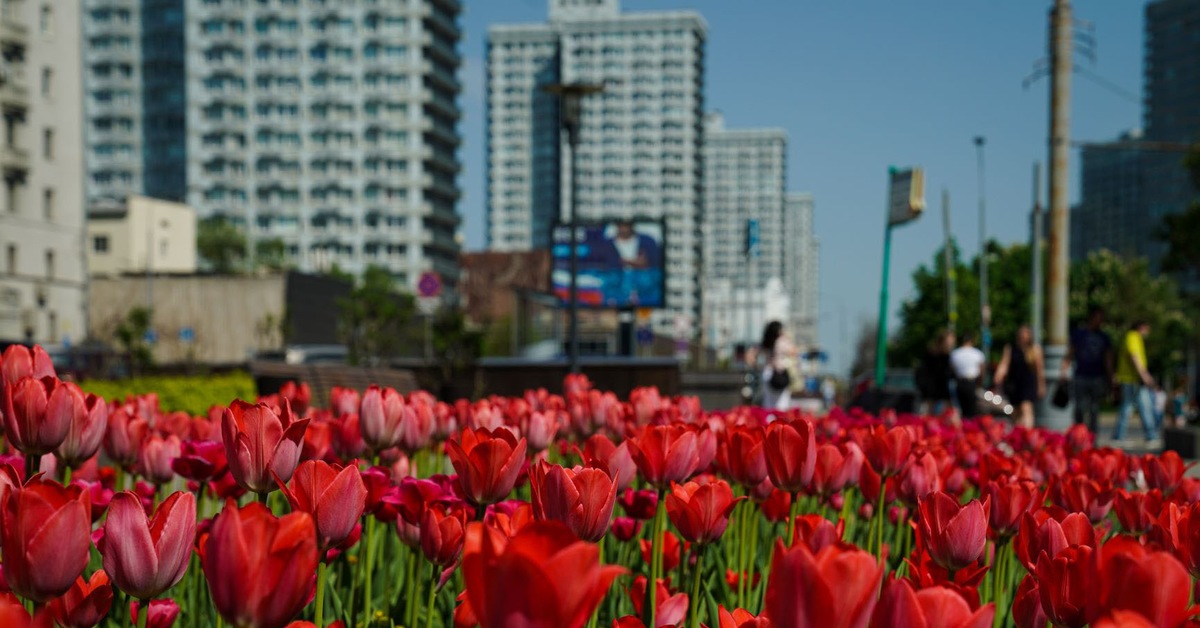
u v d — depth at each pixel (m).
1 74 60.25
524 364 19.86
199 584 2.99
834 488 3.01
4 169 60.31
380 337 24.59
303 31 136.50
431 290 27.28
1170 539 2.24
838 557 1.31
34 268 62.44
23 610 1.43
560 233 36.22
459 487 2.73
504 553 1.19
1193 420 47.62
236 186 136.50
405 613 3.12
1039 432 6.61
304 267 135.88
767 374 17.45
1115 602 1.48
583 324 43.22
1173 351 89.94
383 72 136.12
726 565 3.67
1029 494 2.81
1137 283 88.69
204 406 15.72
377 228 136.00
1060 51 19.12
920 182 18.64
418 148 136.62
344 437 3.53
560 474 1.97
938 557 2.21
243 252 124.88
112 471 3.76
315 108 136.38
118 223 90.94
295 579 1.51
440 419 4.73
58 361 28.41
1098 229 173.62
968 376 18.62
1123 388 19.61
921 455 3.57
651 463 2.75
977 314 80.69
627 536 3.46
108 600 1.94
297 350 36.66
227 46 136.50
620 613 3.05
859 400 19.14
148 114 142.38
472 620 2.25
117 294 64.88
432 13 138.12
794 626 1.33
